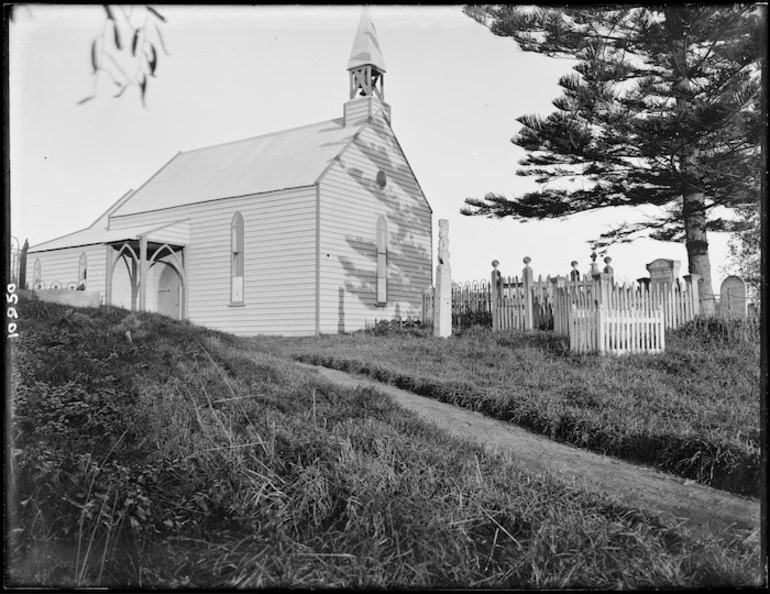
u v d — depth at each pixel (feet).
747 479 23.09
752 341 44.65
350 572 16.52
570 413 29.58
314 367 43.14
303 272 73.61
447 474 21.26
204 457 21.34
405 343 54.08
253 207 78.54
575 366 40.45
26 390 24.54
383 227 84.12
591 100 65.57
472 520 18.80
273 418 25.23
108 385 27.53
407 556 17.24
